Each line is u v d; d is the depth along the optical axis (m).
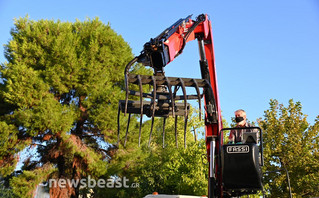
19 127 20.11
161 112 5.06
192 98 4.94
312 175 17.09
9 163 19.62
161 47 4.79
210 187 4.90
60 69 19.52
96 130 21.83
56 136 20.09
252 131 5.11
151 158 25.98
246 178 4.45
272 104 19.86
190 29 5.64
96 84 20.14
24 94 18.48
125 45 23.84
